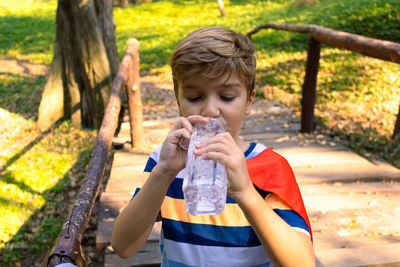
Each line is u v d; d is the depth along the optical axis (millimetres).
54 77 7574
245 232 1258
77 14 7141
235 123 1114
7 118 8078
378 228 3197
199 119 1030
